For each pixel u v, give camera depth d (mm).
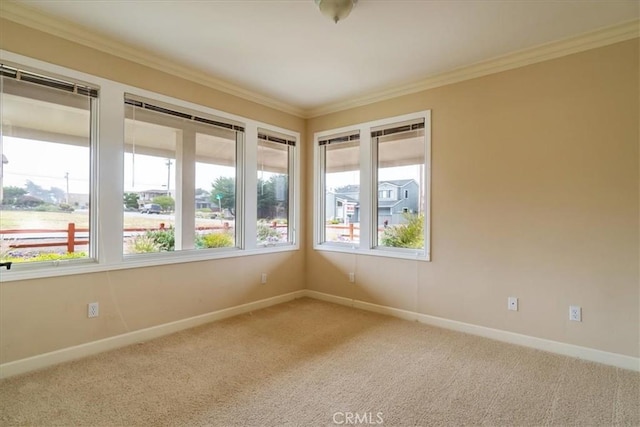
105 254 2758
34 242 2482
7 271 2314
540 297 2838
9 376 2299
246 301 3881
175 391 2137
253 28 2533
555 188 2768
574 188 2686
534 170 2863
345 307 4074
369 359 2617
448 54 2926
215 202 3631
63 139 2602
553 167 2773
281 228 4391
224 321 3529
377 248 3943
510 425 1823
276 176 4309
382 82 3551
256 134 3975
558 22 2426
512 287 2975
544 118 2812
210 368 2455
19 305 2359
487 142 3105
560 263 2750
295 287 4496
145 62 2979
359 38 2666
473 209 3189
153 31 2584
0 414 1880
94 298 2701
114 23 2477
